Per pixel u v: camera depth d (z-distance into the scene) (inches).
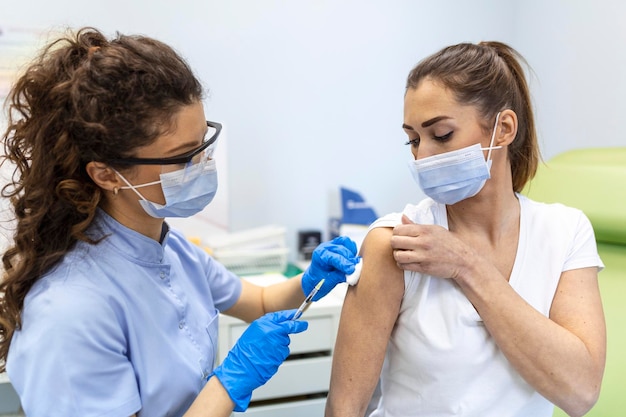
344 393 39.2
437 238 36.4
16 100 36.2
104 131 33.4
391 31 103.7
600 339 37.1
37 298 34.5
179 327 41.7
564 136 95.4
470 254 36.5
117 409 34.8
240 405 37.9
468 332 37.1
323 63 100.9
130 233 39.2
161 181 35.9
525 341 35.2
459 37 107.3
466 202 40.1
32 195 35.6
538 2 101.4
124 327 37.4
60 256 36.2
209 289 48.5
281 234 94.5
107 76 33.5
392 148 106.6
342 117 103.2
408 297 38.6
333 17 100.4
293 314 41.9
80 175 36.1
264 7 96.7
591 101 89.0
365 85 103.6
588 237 40.1
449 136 36.7
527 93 40.8
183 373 39.8
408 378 39.1
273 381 72.7
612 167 67.0
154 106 34.0
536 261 39.3
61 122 34.4
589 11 88.7
